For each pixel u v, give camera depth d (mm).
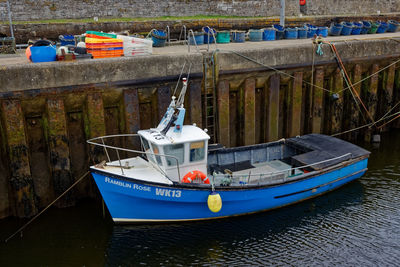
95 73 9172
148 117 10336
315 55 12344
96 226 8789
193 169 8734
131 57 9648
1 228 8648
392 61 14297
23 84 8484
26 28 14609
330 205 9758
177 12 19719
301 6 25250
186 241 8336
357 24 18406
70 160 9250
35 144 9141
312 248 8125
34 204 9016
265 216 9281
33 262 7598
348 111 13742
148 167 8852
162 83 10047
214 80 10773
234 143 11953
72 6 17234
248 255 7910
